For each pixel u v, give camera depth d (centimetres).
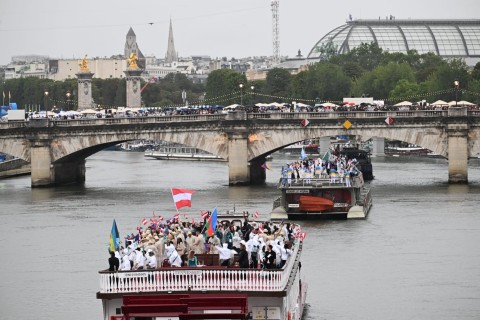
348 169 19475
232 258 9406
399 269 13775
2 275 13712
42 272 13862
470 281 13025
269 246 9319
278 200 18800
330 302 12019
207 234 10181
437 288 12688
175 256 9056
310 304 11944
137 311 8544
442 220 18150
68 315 11594
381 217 18712
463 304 11906
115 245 9862
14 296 12512
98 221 18538
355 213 18488
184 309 8581
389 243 15775
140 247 9412
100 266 14200
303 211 18575
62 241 16338
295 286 10006
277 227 11319
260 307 8706
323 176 18612
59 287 12938
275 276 8631
